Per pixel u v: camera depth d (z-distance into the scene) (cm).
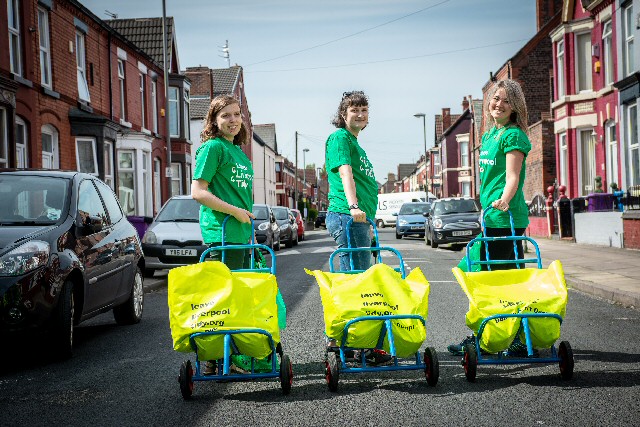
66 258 622
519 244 577
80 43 2078
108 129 2045
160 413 435
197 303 457
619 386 470
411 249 2152
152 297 1098
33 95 1684
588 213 1964
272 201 7088
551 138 2873
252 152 5944
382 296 470
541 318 474
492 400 443
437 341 646
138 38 3128
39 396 487
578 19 2355
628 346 613
